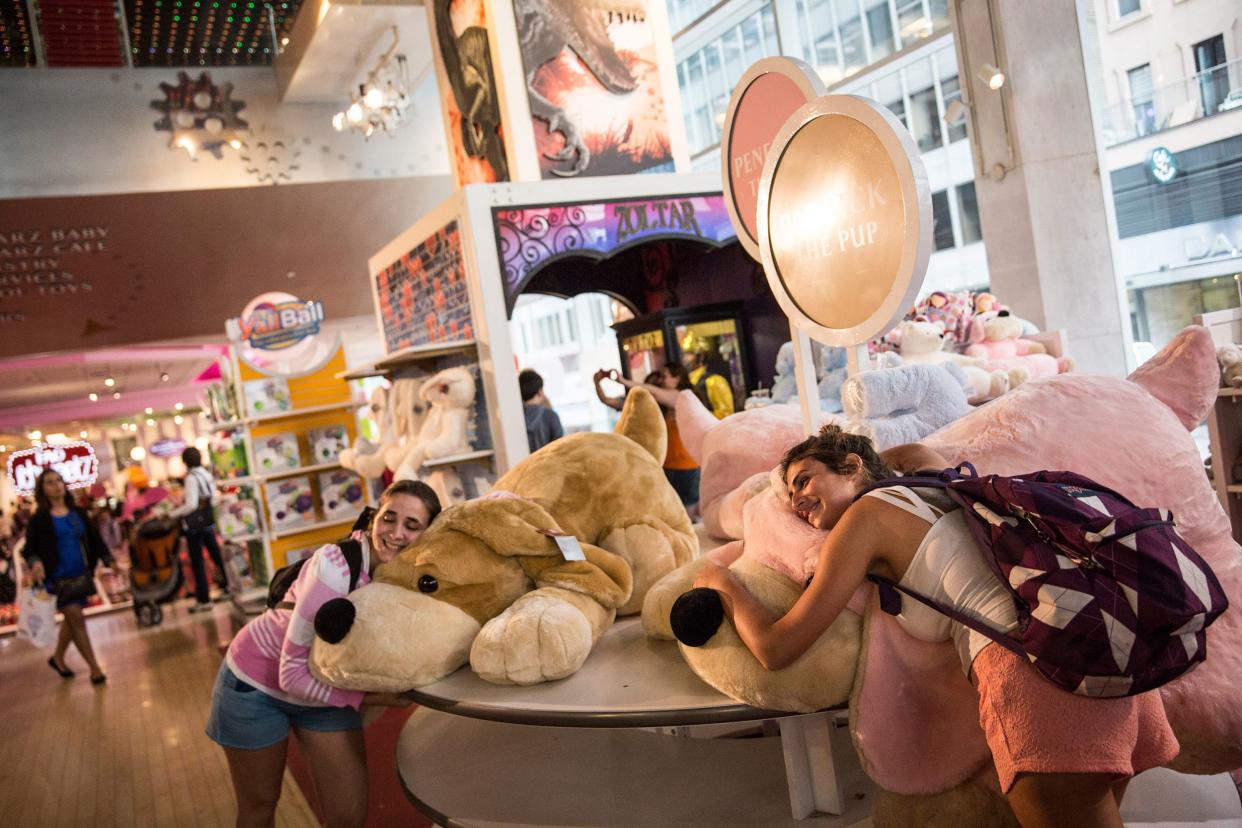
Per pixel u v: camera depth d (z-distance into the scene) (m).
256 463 7.76
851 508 1.96
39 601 7.32
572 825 2.51
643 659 2.53
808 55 8.30
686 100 9.81
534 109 5.50
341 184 11.88
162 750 5.12
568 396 14.91
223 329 13.42
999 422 2.48
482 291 4.51
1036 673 1.74
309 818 3.83
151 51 12.07
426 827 3.57
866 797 2.46
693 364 5.59
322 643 2.52
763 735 3.35
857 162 2.59
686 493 4.91
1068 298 6.53
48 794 4.70
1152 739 1.85
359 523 2.83
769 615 2.09
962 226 7.72
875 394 2.79
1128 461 2.37
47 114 11.06
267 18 11.79
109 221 11.15
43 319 11.93
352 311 14.50
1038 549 1.72
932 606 1.88
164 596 9.55
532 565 2.69
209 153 11.66
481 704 2.35
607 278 6.54
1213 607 1.67
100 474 24.77
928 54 7.41
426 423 4.86
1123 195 6.56
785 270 2.96
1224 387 3.71
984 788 2.00
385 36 10.73
